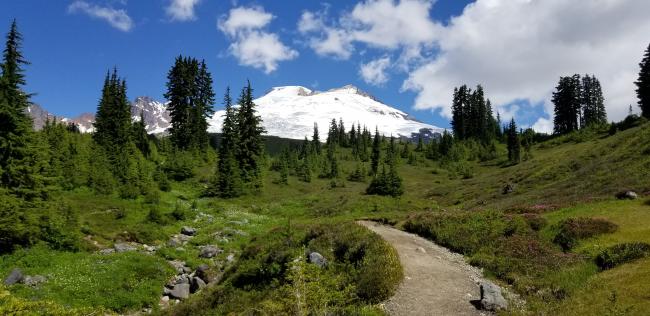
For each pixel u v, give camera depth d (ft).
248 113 262.67
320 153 496.23
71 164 179.63
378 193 236.02
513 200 164.76
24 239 102.94
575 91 470.80
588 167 178.09
